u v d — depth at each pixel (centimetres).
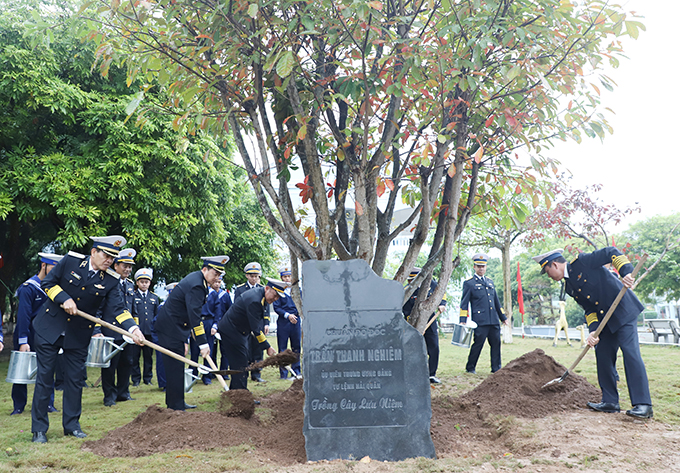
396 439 388
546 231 1430
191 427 432
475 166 502
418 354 403
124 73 1184
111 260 500
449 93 468
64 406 472
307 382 396
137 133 1116
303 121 414
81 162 1112
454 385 715
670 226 2528
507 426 444
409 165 496
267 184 467
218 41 433
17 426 510
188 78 477
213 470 346
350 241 493
